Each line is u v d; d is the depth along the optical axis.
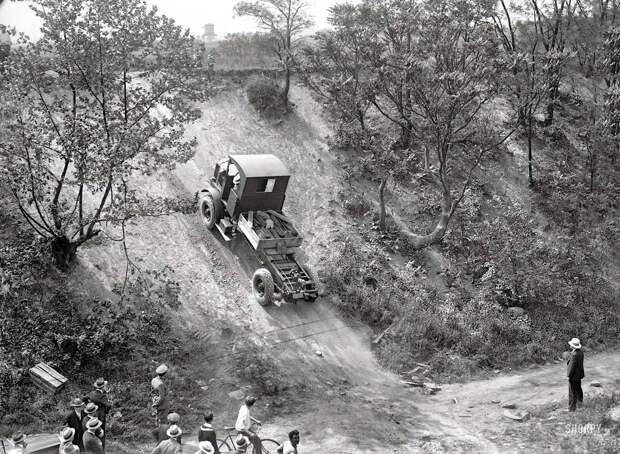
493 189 24.44
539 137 27.69
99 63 15.30
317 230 20.47
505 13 27.50
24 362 12.80
